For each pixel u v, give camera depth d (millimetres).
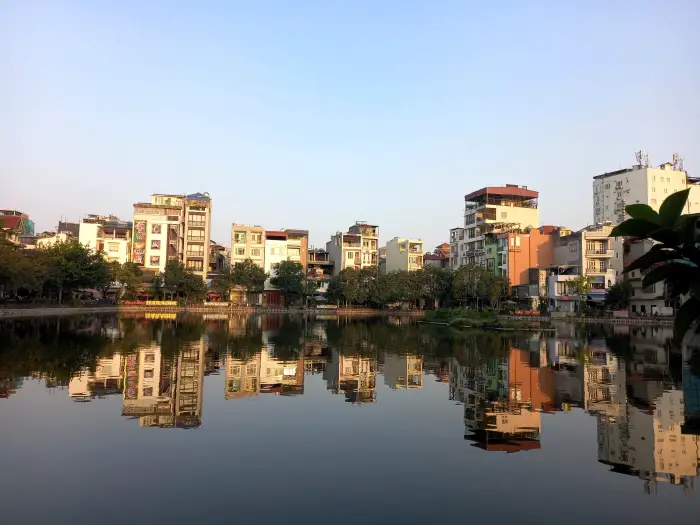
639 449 12719
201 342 36031
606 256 89062
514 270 99312
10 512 8586
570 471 11070
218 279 109562
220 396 18375
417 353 32312
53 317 59500
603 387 20906
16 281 55094
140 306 93500
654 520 8703
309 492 9656
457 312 64875
